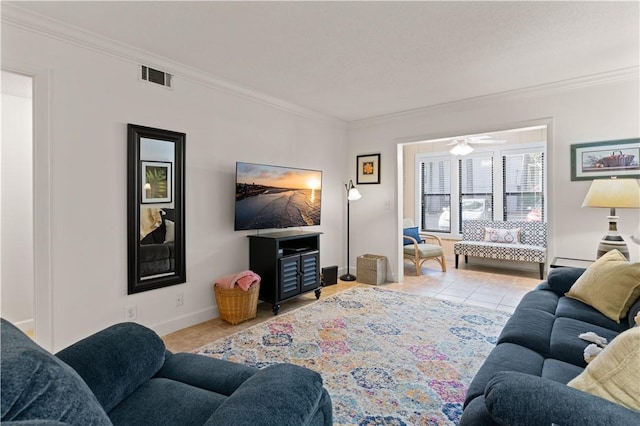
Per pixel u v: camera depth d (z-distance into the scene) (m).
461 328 3.08
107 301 2.62
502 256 5.43
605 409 0.88
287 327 3.12
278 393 1.04
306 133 4.53
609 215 3.33
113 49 2.60
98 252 2.57
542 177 5.89
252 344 2.75
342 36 2.50
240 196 3.49
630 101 3.19
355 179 5.20
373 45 2.64
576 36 2.52
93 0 2.04
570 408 0.89
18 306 3.16
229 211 3.56
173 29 2.40
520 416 0.92
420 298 4.04
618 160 3.24
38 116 2.28
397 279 4.87
